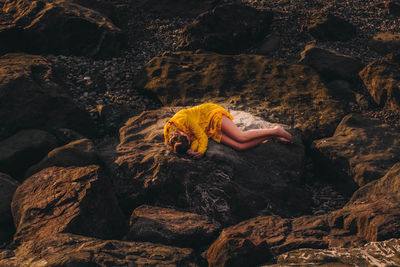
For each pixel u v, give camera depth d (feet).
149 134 20.80
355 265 12.36
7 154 19.12
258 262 13.33
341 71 28.04
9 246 15.51
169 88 25.84
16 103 21.24
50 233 14.49
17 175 19.53
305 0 37.55
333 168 21.09
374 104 25.82
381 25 34.88
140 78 27.30
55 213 15.23
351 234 14.96
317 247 14.37
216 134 19.60
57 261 12.10
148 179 17.78
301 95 25.41
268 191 18.89
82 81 26.84
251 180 18.84
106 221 15.88
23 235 14.78
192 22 33.86
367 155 20.58
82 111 23.03
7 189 17.33
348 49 31.48
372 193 17.66
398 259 12.37
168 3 36.11
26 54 26.30
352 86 27.71
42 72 24.29
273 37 32.32
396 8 36.47
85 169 16.90
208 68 27.48
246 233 15.40
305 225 15.87
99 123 23.99
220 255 13.05
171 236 14.97
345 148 21.11
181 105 24.77
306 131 22.89
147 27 34.42
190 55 28.91
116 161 18.83
